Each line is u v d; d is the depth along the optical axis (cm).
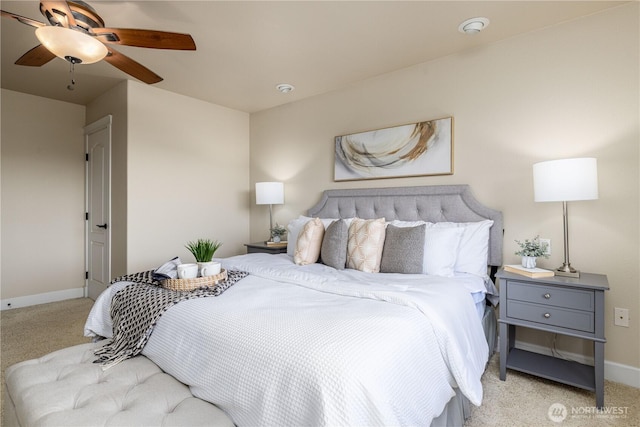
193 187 378
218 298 162
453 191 259
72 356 149
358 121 325
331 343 107
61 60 282
